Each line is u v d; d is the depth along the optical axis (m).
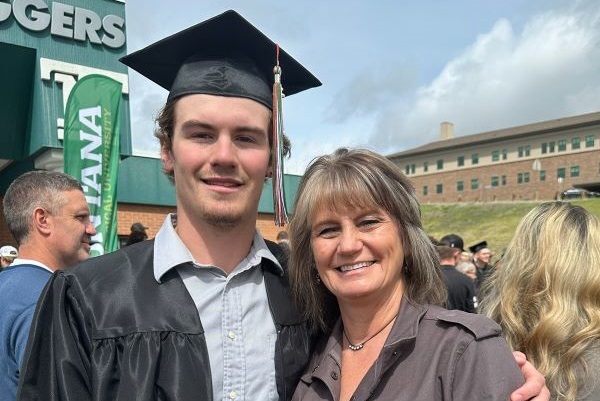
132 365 1.54
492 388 1.39
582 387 1.92
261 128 1.79
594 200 38.81
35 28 6.32
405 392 1.51
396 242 1.75
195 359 1.59
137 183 9.30
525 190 57.84
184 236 1.77
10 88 6.53
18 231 2.59
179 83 1.80
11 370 2.05
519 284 2.20
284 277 1.95
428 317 1.63
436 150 65.62
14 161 7.63
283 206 1.92
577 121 56.75
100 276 1.69
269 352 1.75
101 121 5.51
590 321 2.00
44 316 1.65
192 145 1.70
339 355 1.79
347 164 1.75
